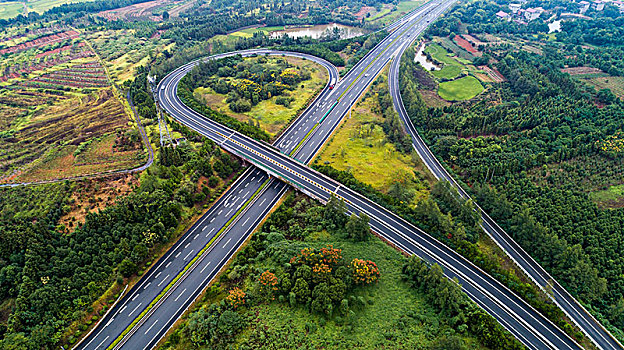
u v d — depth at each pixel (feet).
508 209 488.44
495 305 375.66
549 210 488.44
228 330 331.16
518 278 409.49
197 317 351.67
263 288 360.89
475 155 606.55
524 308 372.58
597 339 364.58
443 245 443.73
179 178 520.42
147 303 387.55
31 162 568.00
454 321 334.44
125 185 513.45
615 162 560.20
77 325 358.43
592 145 581.12
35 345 330.13
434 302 353.92
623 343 358.23
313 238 444.14
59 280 377.91
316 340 322.34
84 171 541.75
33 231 406.00
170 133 644.27
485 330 321.52
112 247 419.33
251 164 592.19
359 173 580.71
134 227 433.48
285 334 327.88
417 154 631.97
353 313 340.39
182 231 470.80
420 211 465.88
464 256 424.05
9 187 505.25
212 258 436.35
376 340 323.37
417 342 322.34
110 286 394.11
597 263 427.74
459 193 548.72
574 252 416.26
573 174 545.85
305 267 370.12
